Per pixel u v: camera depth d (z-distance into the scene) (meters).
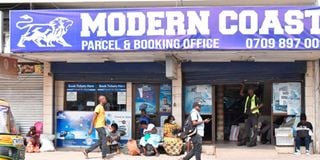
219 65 17.62
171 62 16.02
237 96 19.12
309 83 17.22
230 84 18.00
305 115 16.84
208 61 17.58
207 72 17.75
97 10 15.04
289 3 17.59
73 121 18.47
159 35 14.75
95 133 18.33
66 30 15.17
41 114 18.75
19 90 18.91
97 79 18.27
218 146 17.56
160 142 16.97
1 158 10.64
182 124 17.72
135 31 14.86
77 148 18.38
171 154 16.58
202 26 14.61
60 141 18.48
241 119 19.16
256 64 17.47
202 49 14.63
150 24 14.80
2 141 10.78
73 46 15.12
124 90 18.34
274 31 14.45
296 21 14.41
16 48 15.38
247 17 14.52
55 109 18.52
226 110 19.25
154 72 17.91
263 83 17.92
